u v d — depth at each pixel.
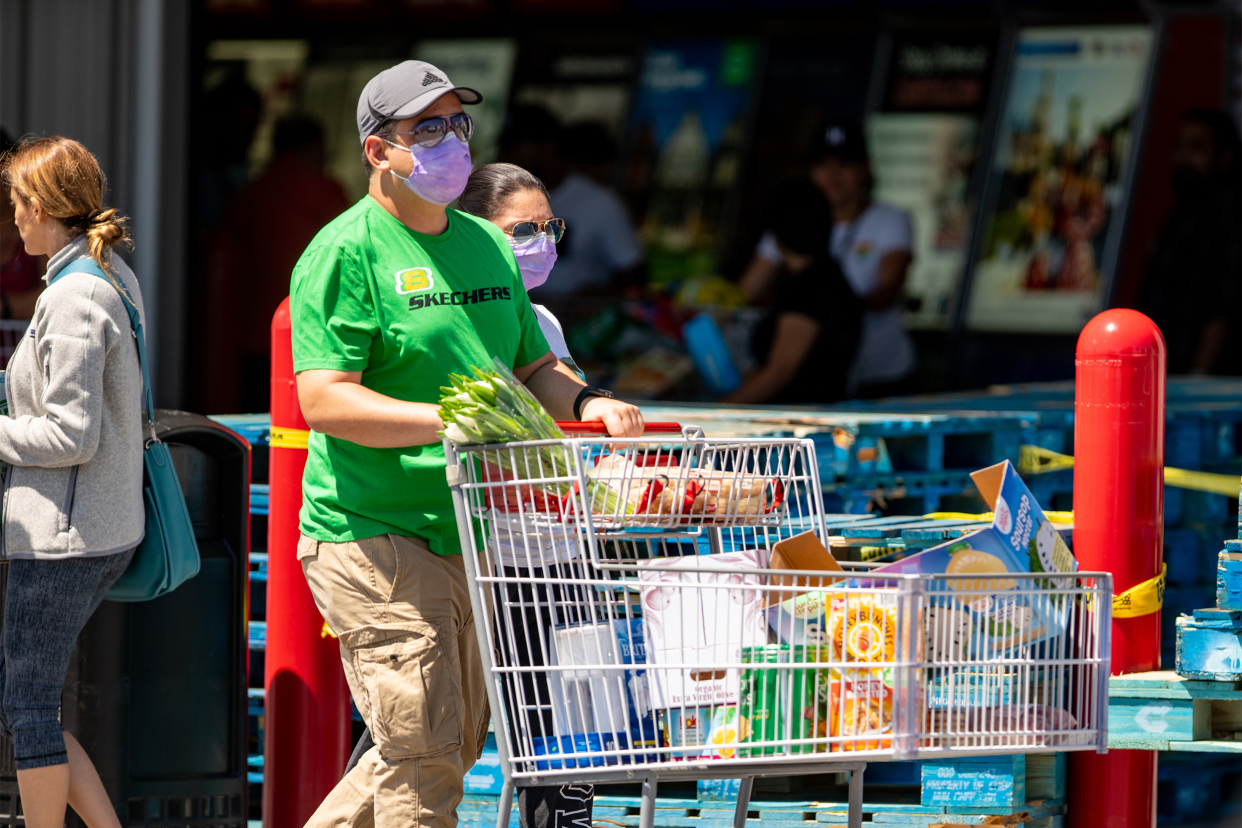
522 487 9.92
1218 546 18.55
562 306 37.75
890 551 13.41
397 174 10.51
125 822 12.95
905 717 8.89
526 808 10.88
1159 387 12.96
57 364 11.55
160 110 33.91
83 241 11.98
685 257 42.47
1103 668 9.37
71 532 11.67
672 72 42.88
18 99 32.97
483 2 43.88
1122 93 38.25
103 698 12.81
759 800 13.84
